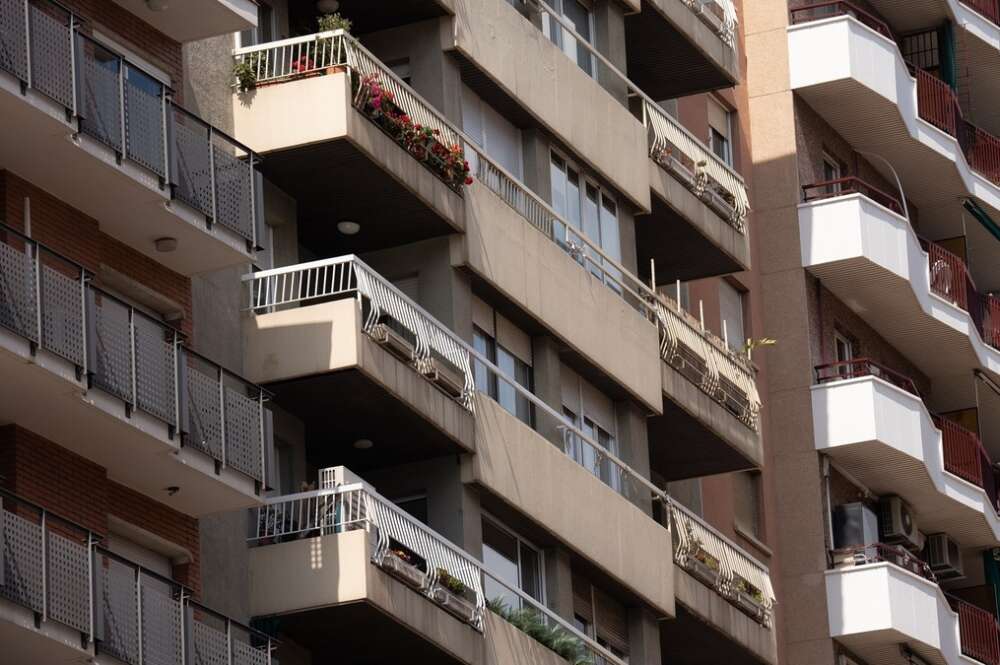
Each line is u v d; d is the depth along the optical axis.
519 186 51.09
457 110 50.75
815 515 64.38
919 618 64.06
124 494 42.56
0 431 40.75
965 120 75.25
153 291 43.84
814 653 63.53
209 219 43.50
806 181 67.25
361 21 50.75
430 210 48.78
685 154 58.41
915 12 74.38
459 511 48.28
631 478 54.16
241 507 43.53
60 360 39.53
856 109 68.25
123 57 42.16
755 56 67.62
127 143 41.91
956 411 73.38
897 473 66.12
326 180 47.78
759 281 66.12
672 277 60.38
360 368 45.25
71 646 38.53
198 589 43.50
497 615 47.62
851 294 67.38
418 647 46.03
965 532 69.94
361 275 45.88
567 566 50.97
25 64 39.97
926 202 73.62
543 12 55.06
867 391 64.88
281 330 45.53
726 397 57.84
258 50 47.31
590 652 51.00
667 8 58.16
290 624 44.91
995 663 68.00
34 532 38.16
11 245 41.00
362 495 44.88
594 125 54.53
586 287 52.97
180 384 41.94
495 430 48.97
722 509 62.50
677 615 54.66
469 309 49.69
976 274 77.38
